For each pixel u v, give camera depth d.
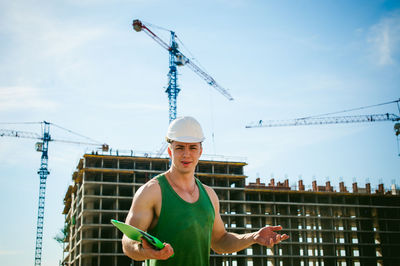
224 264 91.44
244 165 102.38
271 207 101.44
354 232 101.81
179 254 3.60
